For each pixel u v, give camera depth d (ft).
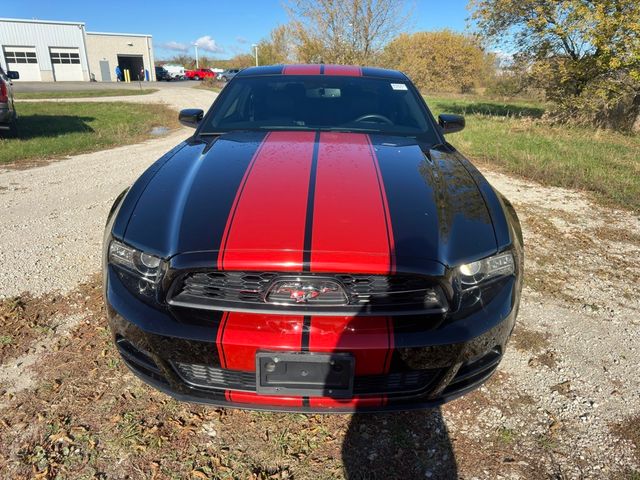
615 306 9.88
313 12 68.59
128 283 5.98
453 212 6.25
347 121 9.48
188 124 10.48
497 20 42.55
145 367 5.92
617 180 19.76
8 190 17.53
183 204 6.21
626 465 6.03
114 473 5.73
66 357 7.77
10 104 26.81
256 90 10.23
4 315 8.87
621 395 7.25
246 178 6.71
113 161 23.47
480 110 57.47
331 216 5.83
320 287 5.28
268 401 5.51
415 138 9.08
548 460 6.09
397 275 5.30
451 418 6.74
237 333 5.28
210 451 6.08
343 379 5.33
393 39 70.38
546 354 8.20
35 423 6.43
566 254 12.51
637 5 32.83
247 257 5.29
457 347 5.46
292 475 5.78
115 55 160.35
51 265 11.07
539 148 27.66
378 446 6.24
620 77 37.88
